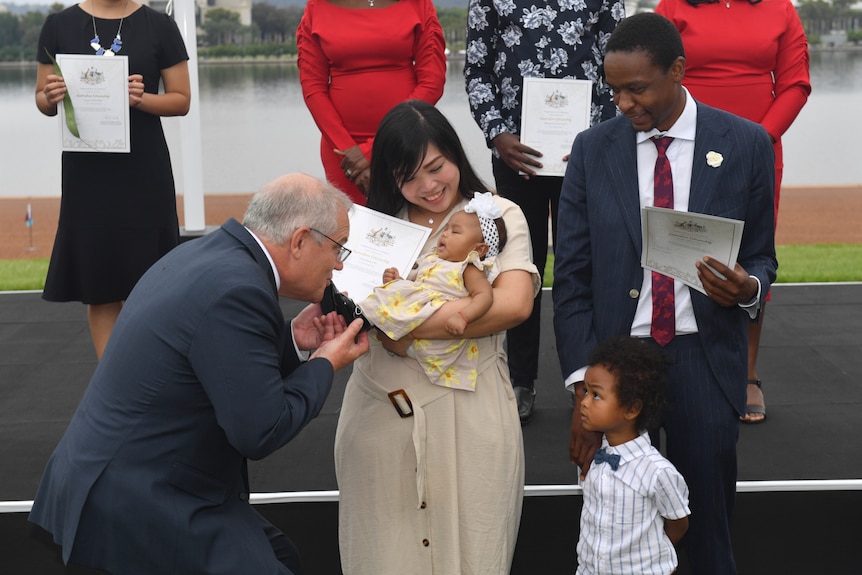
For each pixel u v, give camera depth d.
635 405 2.70
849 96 11.95
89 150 4.16
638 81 2.53
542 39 3.85
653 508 2.79
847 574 3.53
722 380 2.72
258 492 3.50
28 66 12.15
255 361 2.29
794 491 3.46
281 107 11.88
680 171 2.68
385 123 2.67
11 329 5.82
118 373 2.36
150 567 2.36
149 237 4.34
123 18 4.27
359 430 2.76
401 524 2.76
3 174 12.34
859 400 4.41
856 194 12.08
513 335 4.12
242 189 11.58
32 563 3.43
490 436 2.71
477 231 2.65
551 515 3.49
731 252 2.44
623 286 2.74
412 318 2.56
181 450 2.35
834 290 6.43
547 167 3.82
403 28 4.11
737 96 4.12
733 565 2.87
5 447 4.00
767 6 4.14
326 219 2.43
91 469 2.34
